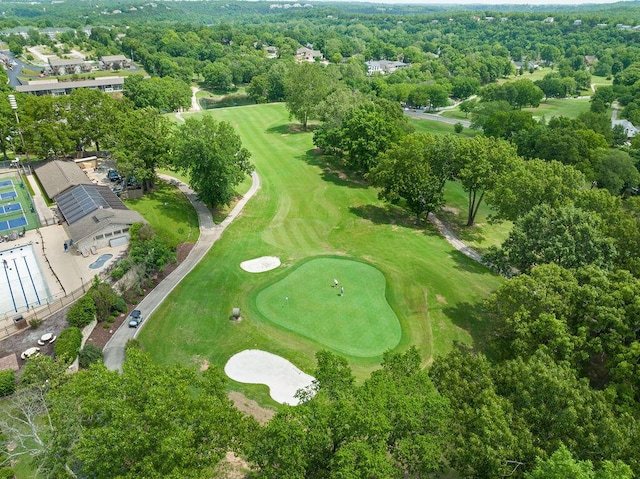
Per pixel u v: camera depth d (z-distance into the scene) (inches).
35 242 2586.1
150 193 3255.4
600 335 1497.3
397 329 2053.4
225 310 2151.8
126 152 3073.3
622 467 900.0
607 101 6786.4
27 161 3690.9
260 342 1936.5
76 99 3496.6
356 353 1893.5
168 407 970.7
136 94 5895.7
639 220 2085.4
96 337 1908.2
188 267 2522.1
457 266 2630.4
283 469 957.2
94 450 892.0
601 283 1574.8
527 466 1056.8
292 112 5216.5
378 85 7185.0
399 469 1024.9
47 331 1843.0
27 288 2162.9
